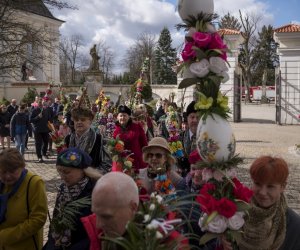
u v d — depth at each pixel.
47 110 14.00
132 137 5.90
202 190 2.47
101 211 2.17
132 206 2.22
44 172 11.88
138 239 1.99
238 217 2.36
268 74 71.12
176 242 2.08
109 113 10.48
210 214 2.32
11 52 13.16
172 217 2.23
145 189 3.70
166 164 3.85
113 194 2.17
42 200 3.42
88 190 3.29
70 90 35.62
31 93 31.38
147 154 3.84
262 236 2.57
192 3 2.63
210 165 2.48
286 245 2.63
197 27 2.62
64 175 3.29
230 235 2.35
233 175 2.48
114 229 2.20
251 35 58.50
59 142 4.79
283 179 2.56
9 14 12.70
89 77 35.91
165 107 15.15
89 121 4.80
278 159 2.62
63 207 3.22
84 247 3.13
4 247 3.41
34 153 16.09
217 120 2.50
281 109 27.11
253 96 56.06
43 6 13.98
